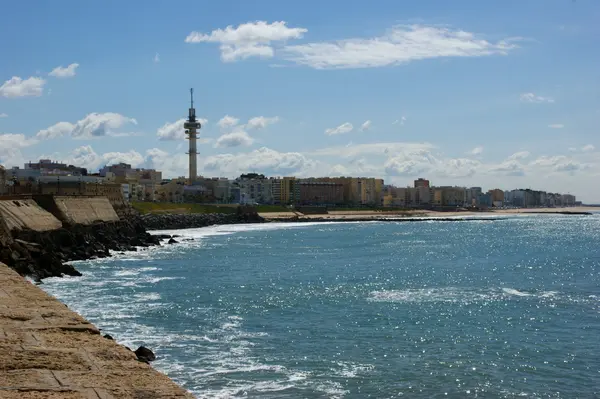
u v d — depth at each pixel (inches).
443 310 2201.0
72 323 706.8
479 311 2185.0
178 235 6860.2
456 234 7539.4
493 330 1881.2
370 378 1405.0
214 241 5900.6
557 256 4503.0
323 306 2271.2
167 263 3715.6
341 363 1514.5
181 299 2364.7
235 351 1605.6
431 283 2930.6
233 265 3686.0
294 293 2576.3
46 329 669.3
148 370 526.9
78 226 4200.3
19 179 7416.3
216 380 1364.4
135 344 1656.0
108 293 2469.2
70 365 532.4
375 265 3772.1
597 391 1347.2
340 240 6254.9
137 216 6525.6
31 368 519.5
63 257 3597.4
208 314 2079.2
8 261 2613.2
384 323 1972.2
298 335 1796.3
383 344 1704.0
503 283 2952.8
